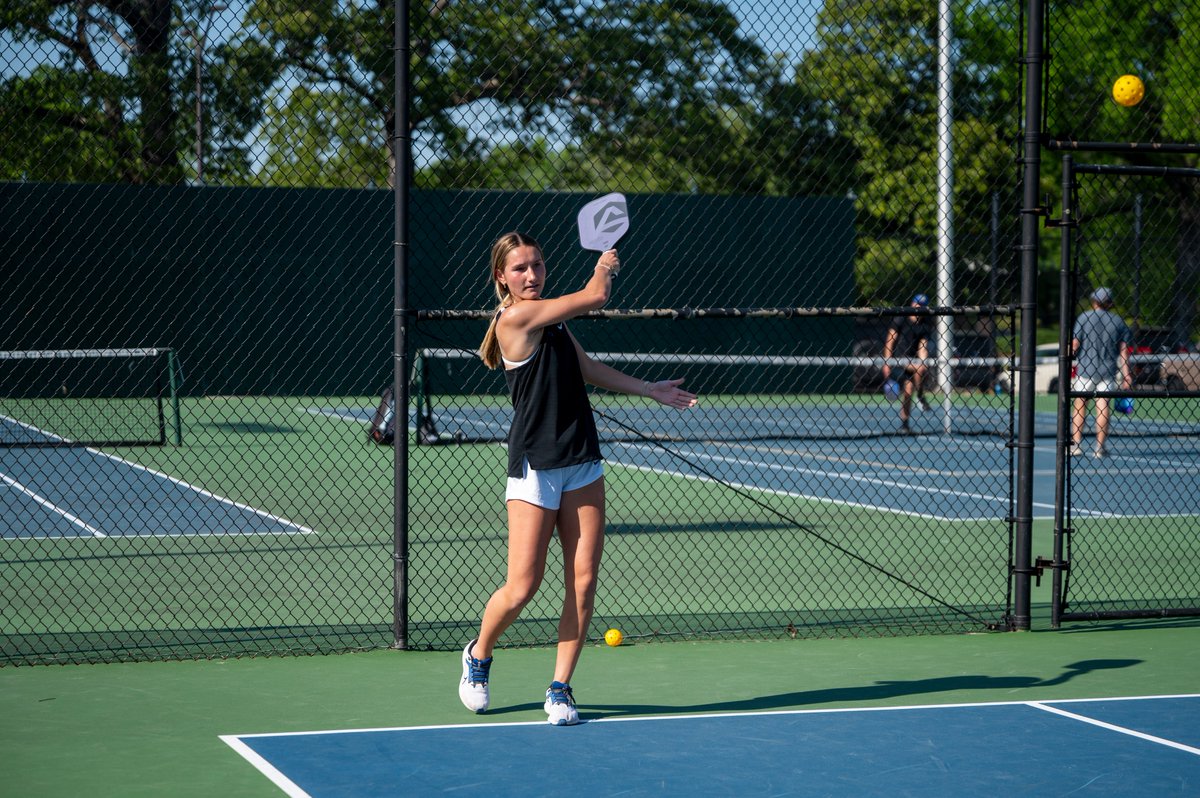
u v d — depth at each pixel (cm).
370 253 2767
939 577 976
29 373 2614
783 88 2053
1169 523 1266
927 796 494
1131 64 1986
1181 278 2125
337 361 2778
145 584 909
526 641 761
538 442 576
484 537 1134
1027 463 805
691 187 2808
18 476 1573
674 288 2889
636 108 2108
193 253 2692
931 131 2002
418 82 1695
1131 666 714
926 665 714
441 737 569
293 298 2744
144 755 542
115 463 1695
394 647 742
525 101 1911
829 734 577
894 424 2448
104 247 2625
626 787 502
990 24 1967
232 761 534
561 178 2570
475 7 1728
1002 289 2467
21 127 1449
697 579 958
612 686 664
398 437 741
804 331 3000
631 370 2952
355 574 959
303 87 1492
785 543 1119
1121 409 2283
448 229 2720
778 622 817
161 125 1471
